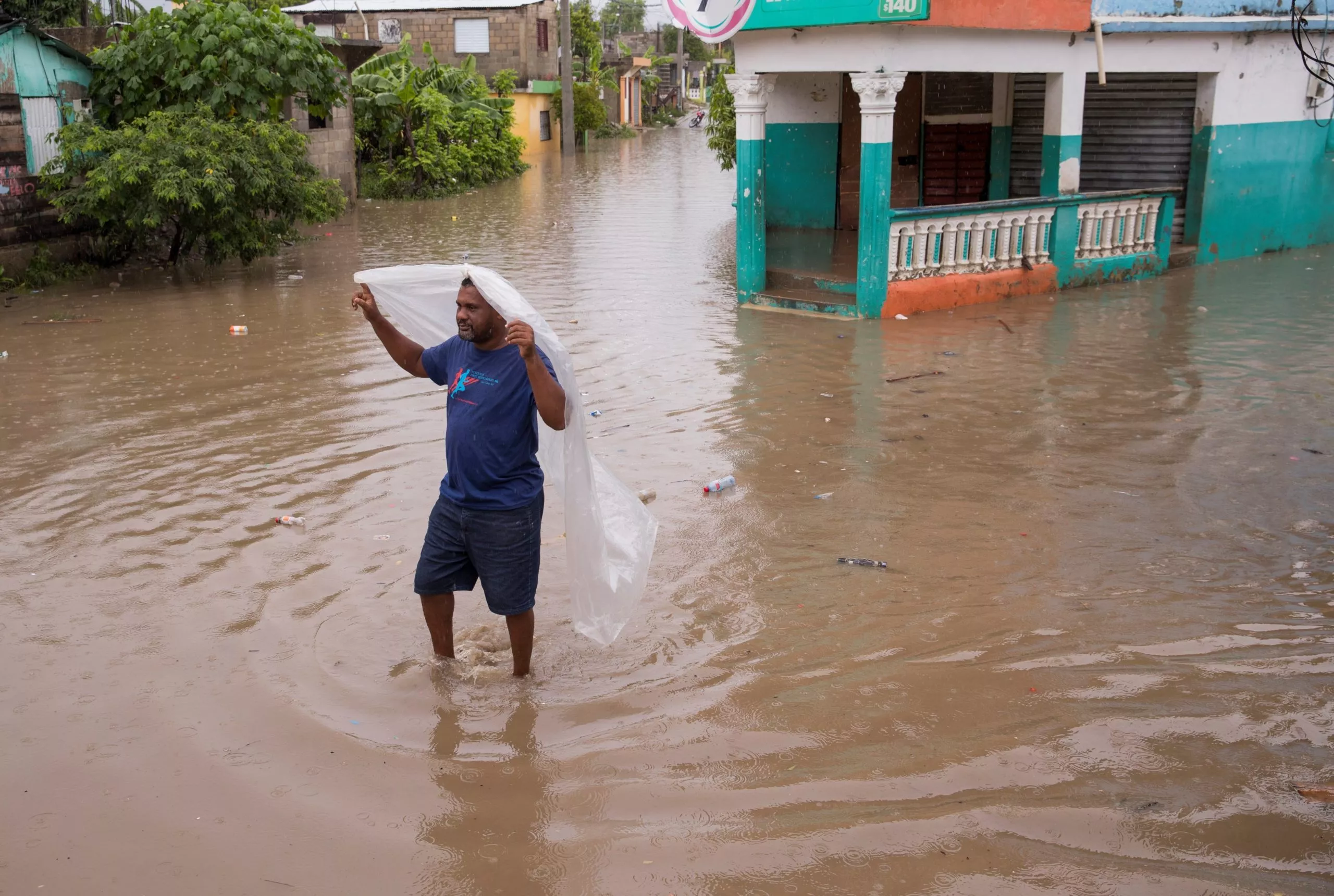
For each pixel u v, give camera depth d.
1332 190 16.66
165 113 14.09
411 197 26.06
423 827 3.55
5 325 11.41
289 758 3.93
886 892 3.19
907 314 11.87
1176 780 3.68
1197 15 13.38
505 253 16.86
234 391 8.84
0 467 7.04
